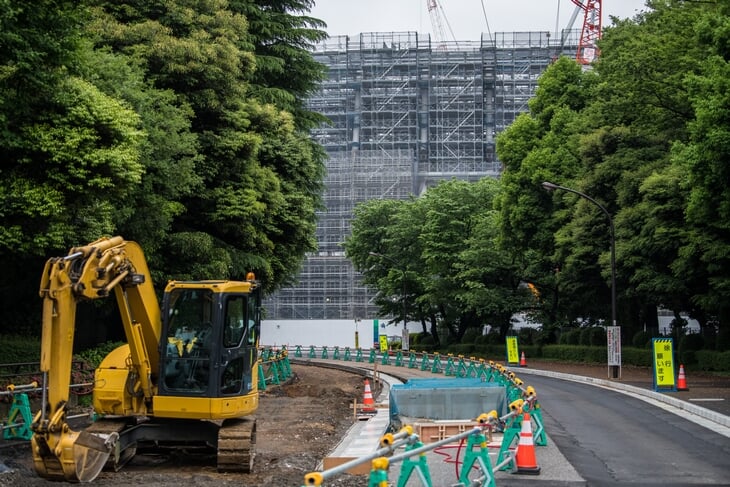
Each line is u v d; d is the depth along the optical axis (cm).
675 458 1490
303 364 5888
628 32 4334
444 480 1266
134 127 2206
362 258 7644
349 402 2861
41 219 1869
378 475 708
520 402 1348
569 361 5344
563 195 4675
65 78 1869
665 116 3569
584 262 4234
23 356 2252
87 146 1866
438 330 7956
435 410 1811
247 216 3167
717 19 2809
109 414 1423
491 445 1543
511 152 5309
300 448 1725
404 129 12825
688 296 3978
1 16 1541
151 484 1245
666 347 2873
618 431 1880
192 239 2883
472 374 3384
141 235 2562
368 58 13050
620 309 5009
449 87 12988
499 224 5344
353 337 9081
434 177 12000
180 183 2606
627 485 1223
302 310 10956
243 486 1259
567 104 5219
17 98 1739
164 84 2930
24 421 1686
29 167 1861
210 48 2933
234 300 1462
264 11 4312
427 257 6569
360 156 11588
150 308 1402
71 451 1169
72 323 1183
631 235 3788
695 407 2288
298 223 3809
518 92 13050
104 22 2812
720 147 2550
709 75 2722
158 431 1460
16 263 2316
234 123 3123
